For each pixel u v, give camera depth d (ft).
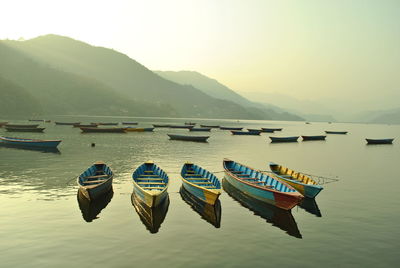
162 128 389.19
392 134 435.12
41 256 41.50
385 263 42.34
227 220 57.26
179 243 46.42
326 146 220.43
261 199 68.74
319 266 41.11
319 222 57.67
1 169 100.63
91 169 81.92
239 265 40.50
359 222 58.23
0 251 42.70
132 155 140.77
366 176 106.63
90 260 40.65
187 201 68.49
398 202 72.74
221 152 163.84
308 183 77.51
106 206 62.95
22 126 278.87
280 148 196.65
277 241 48.49
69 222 53.72
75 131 279.69
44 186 78.07
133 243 45.96
